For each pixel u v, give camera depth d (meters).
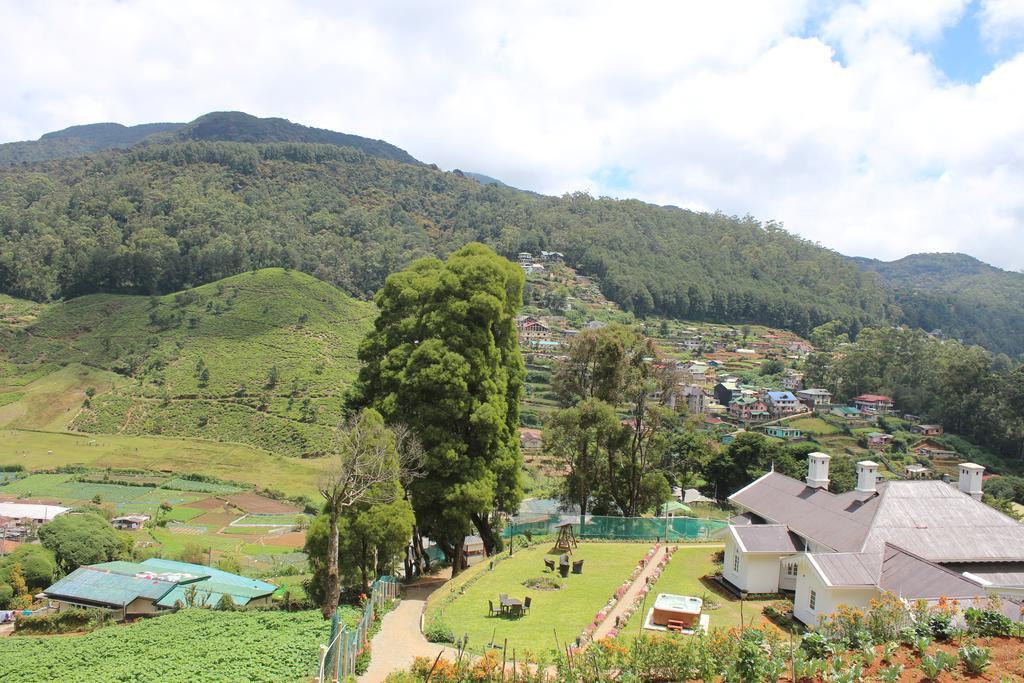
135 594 37.97
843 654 14.47
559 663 14.78
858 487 29.27
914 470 87.62
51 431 113.00
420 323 35.41
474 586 28.78
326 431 111.62
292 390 123.12
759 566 27.75
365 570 29.56
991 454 96.94
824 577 22.73
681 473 67.75
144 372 128.12
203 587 39.44
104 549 52.81
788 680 13.45
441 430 33.16
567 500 46.62
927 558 25.02
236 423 114.31
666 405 45.22
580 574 30.66
